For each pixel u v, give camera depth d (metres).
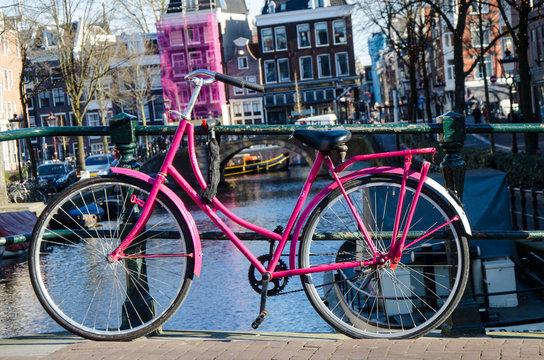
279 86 72.56
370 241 3.30
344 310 3.30
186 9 73.12
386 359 2.92
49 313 3.33
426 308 3.35
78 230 3.39
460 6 25.89
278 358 3.00
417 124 3.66
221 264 15.42
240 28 78.62
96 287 3.39
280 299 13.40
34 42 35.78
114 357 3.07
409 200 3.27
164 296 3.33
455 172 3.67
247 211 34.47
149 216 3.32
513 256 12.44
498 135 41.47
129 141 3.71
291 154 71.75
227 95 74.00
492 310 11.45
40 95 70.88
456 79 25.84
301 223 3.26
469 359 2.88
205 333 3.64
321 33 72.12
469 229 3.24
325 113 72.44
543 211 17.36
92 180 3.35
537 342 3.13
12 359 3.10
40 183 29.73
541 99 48.59
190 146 3.39
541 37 47.16
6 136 3.69
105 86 59.47
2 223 17.06
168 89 72.38
